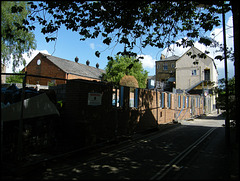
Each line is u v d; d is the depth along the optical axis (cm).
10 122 516
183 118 1872
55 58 3356
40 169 489
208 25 846
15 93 684
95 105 752
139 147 750
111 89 874
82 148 617
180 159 589
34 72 3331
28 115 563
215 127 1370
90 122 672
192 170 487
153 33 959
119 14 815
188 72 3759
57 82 3008
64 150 609
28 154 552
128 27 859
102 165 530
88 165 529
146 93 1190
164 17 887
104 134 804
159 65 4591
